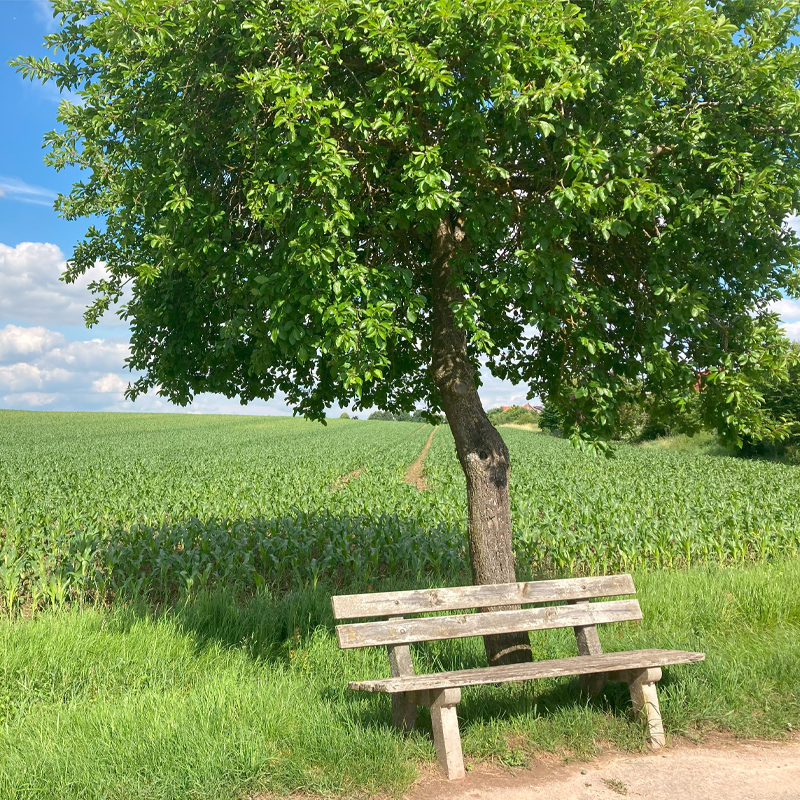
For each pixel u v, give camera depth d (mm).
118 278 7387
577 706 4957
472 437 5977
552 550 11406
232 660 6371
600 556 11266
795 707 5039
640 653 5105
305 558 10672
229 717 4582
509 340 7277
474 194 5262
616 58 5113
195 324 6668
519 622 5035
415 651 6383
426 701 4324
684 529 11859
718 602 7699
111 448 37344
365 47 4688
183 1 4926
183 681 5875
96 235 7102
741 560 11539
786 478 22609
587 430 5531
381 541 11180
